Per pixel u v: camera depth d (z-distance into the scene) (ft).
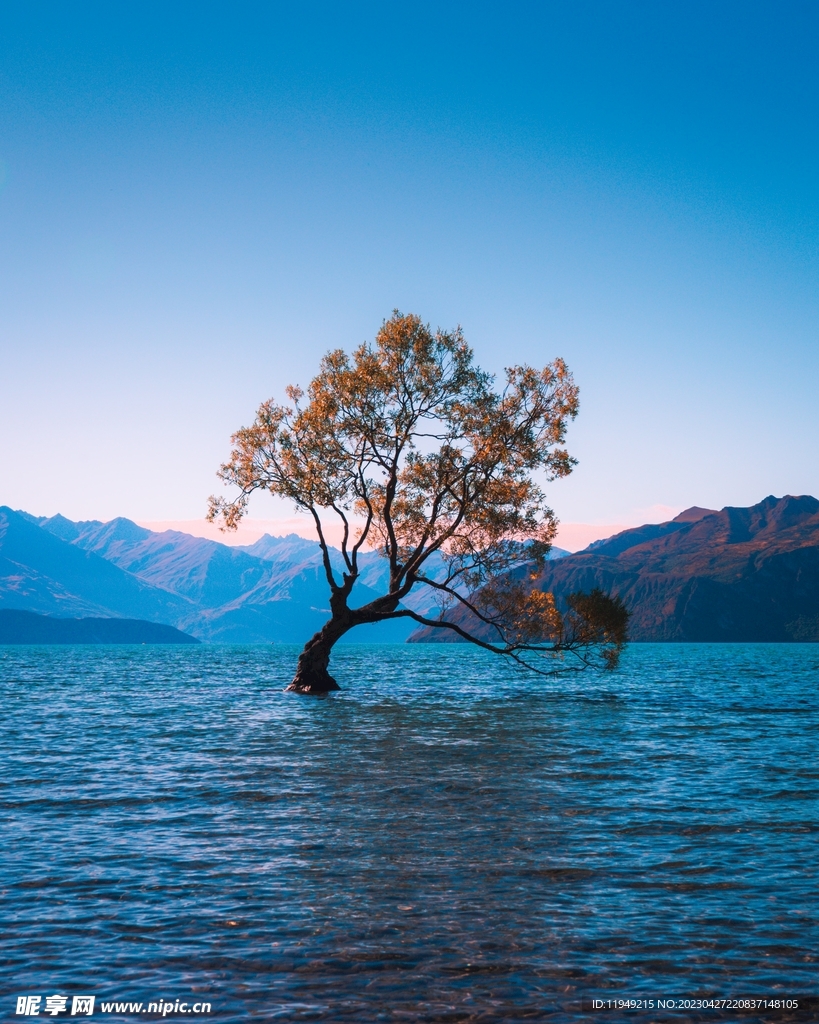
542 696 181.37
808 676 282.56
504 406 162.91
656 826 54.95
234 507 168.76
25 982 31.04
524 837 51.96
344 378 160.15
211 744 97.71
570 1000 29.76
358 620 180.65
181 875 43.80
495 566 165.07
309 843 50.44
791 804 62.49
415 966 32.48
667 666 375.86
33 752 91.66
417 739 101.86
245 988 30.60
